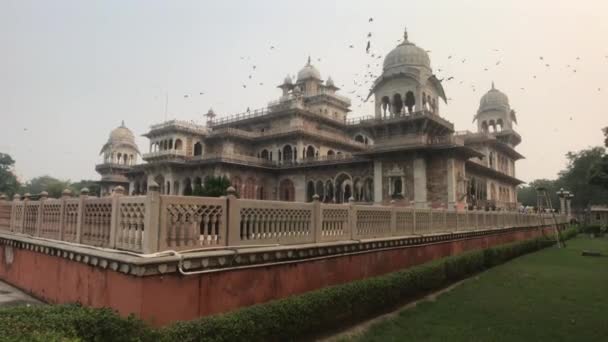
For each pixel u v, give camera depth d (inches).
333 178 1700.3
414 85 1389.0
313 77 2347.4
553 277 617.0
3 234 481.7
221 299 274.7
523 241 977.5
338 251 387.9
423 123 1337.4
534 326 353.4
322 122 2050.9
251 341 256.8
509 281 580.7
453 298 467.5
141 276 229.9
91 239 310.5
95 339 199.3
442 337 323.3
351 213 418.3
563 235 1418.6
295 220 344.5
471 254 633.6
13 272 462.6
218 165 1702.8
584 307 422.3
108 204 292.2
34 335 162.7
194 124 2003.0
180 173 1897.1
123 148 2645.2
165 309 240.4
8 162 2915.8
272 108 2012.8
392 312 409.7
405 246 517.3
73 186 3046.3
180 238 255.6
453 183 1290.6
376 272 451.8
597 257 904.9
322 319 317.1
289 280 332.2
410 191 1357.0
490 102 2203.5
